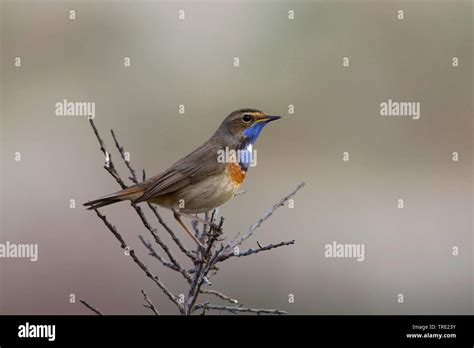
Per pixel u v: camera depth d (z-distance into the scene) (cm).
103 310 1375
